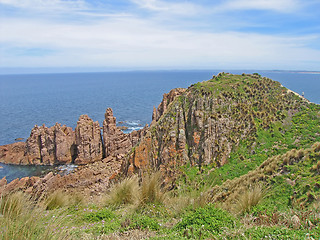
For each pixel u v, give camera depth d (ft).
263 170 54.95
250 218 31.30
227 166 101.30
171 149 111.96
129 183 47.73
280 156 58.29
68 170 177.47
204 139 109.70
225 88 124.57
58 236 25.41
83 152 186.70
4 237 22.29
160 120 125.59
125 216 37.09
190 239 25.99
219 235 26.53
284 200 40.91
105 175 146.51
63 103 572.10
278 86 134.31
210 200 40.29
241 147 106.32
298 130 104.42
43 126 192.85
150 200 42.29
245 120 113.29
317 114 110.52
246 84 130.72
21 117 401.29
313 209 31.99
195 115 114.62
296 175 46.80
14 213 29.40
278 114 115.96
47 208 42.24
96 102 574.15
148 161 113.60
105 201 47.44
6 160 192.85
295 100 123.03
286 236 23.77
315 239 22.81
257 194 38.75
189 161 110.11
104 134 192.44
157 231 30.89
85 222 37.24
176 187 68.23
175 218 36.86
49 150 189.88
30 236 23.56
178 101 126.21
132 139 201.67
